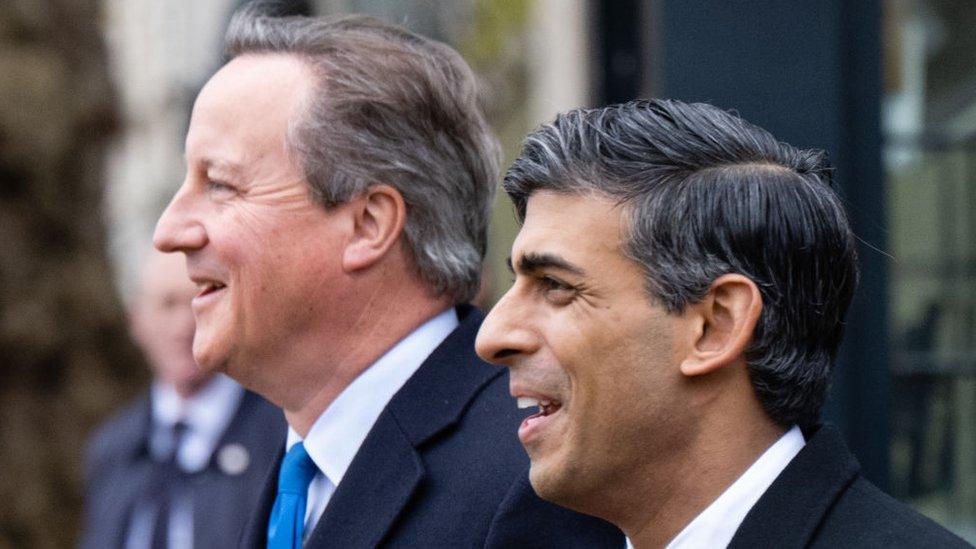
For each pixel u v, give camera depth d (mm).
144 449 5168
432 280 3115
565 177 2432
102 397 9094
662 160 2400
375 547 2936
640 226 2381
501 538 2812
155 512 4973
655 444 2406
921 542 2303
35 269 9000
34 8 8891
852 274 2471
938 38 4484
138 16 10523
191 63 10109
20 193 8961
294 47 3143
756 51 4207
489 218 3264
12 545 8906
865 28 4266
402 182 3072
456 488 2945
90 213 9148
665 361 2387
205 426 5039
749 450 2414
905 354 4484
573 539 2779
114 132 9281
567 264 2404
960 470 4516
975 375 4500
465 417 3035
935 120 4477
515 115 8516
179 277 5168
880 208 4324
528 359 2463
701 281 2367
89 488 5285
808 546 2346
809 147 4219
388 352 3092
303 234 3029
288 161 3035
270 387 3119
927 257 4484
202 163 3076
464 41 8445
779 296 2377
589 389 2404
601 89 5043
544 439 2459
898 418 4477
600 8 5043
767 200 2383
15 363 8969
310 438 3119
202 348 3074
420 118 3109
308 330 3059
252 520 3283
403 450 2998
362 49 3117
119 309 9227
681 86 4215
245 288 3029
